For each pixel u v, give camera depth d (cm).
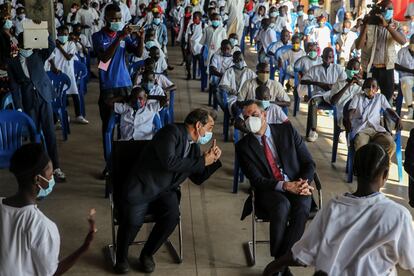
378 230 239
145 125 568
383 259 241
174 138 398
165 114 632
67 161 641
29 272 255
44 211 520
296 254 259
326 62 722
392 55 701
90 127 768
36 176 257
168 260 441
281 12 1245
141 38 556
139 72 712
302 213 408
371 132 578
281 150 432
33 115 551
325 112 829
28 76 542
